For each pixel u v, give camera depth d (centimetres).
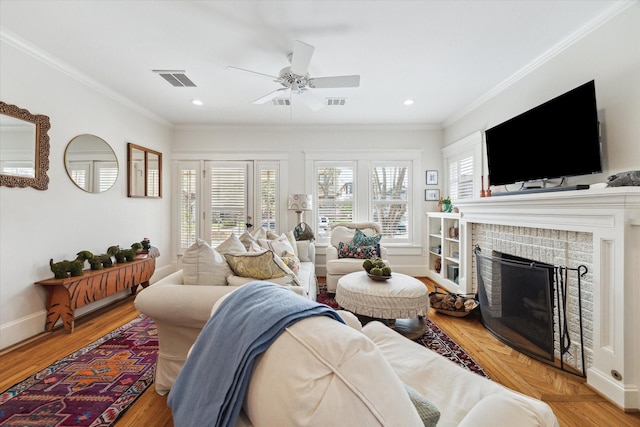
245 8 197
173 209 475
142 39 235
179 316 157
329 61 268
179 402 75
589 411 161
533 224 230
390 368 57
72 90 289
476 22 212
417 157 475
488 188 319
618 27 193
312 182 478
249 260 191
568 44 231
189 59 266
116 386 183
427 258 475
